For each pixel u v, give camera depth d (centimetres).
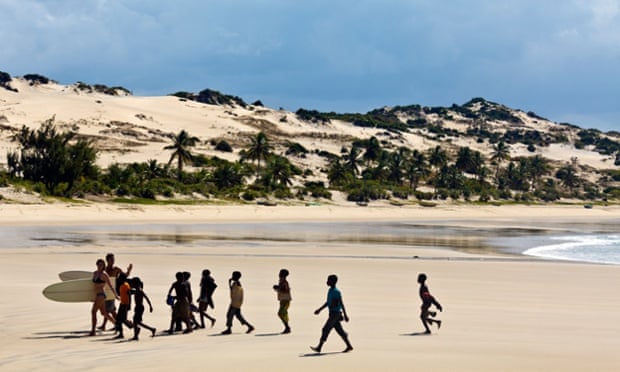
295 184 18350
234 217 12256
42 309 2533
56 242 6178
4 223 8894
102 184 12600
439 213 16875
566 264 5025
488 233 9588
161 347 1906
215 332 2219
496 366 1616
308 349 1870
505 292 3378
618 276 4272
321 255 5431
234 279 2211
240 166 17362
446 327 2302
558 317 2580
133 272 3931
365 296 3120
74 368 1574
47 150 12381
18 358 1709
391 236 8319
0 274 3650
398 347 1902
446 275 4091
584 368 1611
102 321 2373
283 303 2189
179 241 6669
